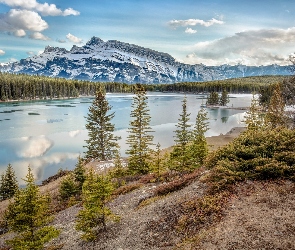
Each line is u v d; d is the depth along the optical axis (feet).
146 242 43.93
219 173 53.42
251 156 55.26
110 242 48.47
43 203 52.39
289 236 33.68
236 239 35.47
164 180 84.53
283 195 43.09
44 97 526.57
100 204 53.72
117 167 112.47
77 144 181.06
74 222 67.46
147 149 114.52
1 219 82.79
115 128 228.02
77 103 444.96
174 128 228.22
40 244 49.85
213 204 45.19
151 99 537.65
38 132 213.87
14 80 511.40
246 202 43.60
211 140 181.57
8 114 305.12
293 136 57.93
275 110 125.08
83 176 99.66
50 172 131.85
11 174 110.63
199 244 36.78
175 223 45.83
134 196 72.43
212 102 433.89
